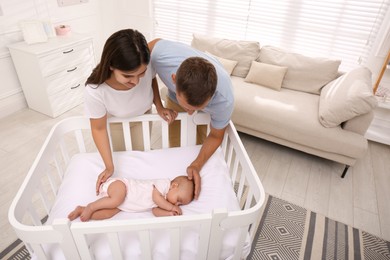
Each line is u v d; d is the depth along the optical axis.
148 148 1.67
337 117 2.08
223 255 1.17
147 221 0.91
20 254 1.53
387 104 2.39
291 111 2.30
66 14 3.18
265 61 2.79
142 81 1.31
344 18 2.64
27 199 1.07
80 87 3.01
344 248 1.70
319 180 2.24
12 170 2.11
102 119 1.30
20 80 2.74
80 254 0.99
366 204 2.04
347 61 2.80
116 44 0.93
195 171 1.39
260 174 2.26
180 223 0.94
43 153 1.23
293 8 2.81
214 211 0.94
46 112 2.81
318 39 2.83
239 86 2.66
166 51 1.27
